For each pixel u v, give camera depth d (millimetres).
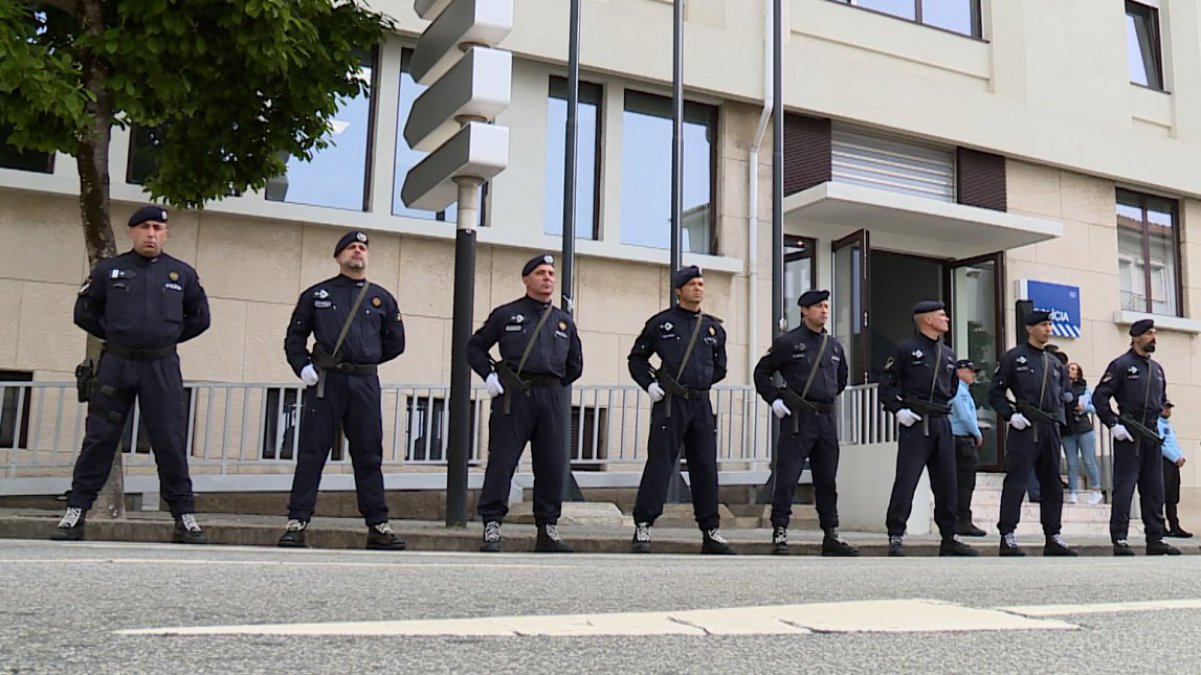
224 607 2643
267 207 10562
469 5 7062
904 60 14422
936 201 13094
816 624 2678
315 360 6277
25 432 9453
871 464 10312
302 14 7305
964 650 2400
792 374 7566
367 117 11453
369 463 6320
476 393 10383
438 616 2635
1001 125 14594
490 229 11531
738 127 13156
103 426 5840
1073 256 15164
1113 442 8906
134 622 2361
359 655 2055
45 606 2539
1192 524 12898
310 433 6211
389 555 5105
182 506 5988
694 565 4727
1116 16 16188
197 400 9320
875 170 14016
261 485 9562
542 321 6738
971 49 14945
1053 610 3176
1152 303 16094
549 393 6688
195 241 10391
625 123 12734
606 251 12070
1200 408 15914
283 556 4488
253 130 8062
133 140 10375
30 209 9812
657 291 12406
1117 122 15875
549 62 12102
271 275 10656
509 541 6793
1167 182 15984
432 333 11266
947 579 4289
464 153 7055
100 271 5980
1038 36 15367
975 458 10219
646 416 11875
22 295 9688
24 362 9625
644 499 7078
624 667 2053
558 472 6711
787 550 7453
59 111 6168
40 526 6355
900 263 14875
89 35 6711
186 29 6730
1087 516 11617
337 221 10875
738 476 11477
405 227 11172
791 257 13469
